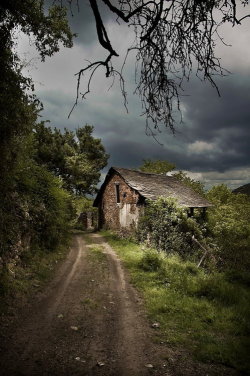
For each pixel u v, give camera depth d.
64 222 18.19
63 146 36.38
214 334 6.73
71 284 10.02
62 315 7.14
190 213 25.39
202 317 7.69
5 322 6.32
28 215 11.73
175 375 4.82
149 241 18.78
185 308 8.12
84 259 14.50
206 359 5.40
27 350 5.27
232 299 9.47
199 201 26.36
